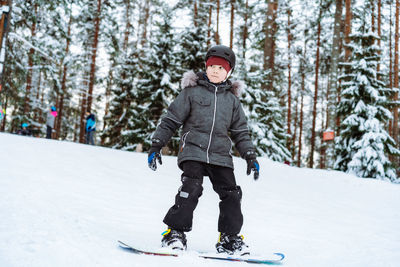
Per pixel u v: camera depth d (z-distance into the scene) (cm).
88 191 452
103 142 2045
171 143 1652
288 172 970
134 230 295
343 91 1263
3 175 431
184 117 243
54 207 312
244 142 251
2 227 208
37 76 2752
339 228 431
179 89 1667
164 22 1678
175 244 216
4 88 1764
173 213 224
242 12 2452
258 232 377
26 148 691
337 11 1667
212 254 217
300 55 2572
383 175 1158
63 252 176
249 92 1573
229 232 233
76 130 3419
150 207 428
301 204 607
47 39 1936
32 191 373
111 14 2394
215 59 249
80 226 252
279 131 1641
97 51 2359
